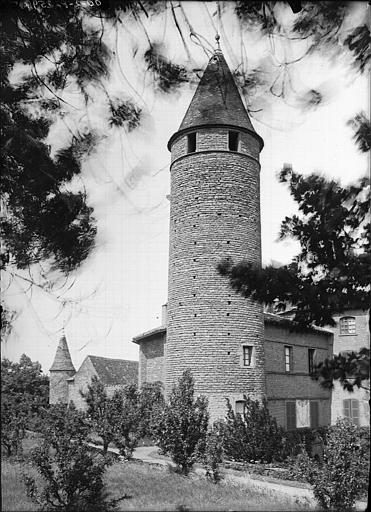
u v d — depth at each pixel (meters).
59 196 8.41
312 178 7.64
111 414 13.62
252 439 12.41
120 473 9.34
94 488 7.95
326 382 6.72
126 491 8.36
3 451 7.84
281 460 11.93
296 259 7.38
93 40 7.75
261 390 16.55
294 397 14.62
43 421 8.17
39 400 8.34
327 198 7.41
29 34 7.79
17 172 8.11
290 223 7.59
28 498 7.38
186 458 11.07
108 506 7.79
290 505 8.22
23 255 8.31
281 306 7.38
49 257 8.49
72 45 7.83
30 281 8.40
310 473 8.70
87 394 14.39
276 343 16.52
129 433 13.91
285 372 15.41
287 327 7.46
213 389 16.25
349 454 8.55
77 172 8.59
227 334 16.55
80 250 8.77
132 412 13.80
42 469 7.70
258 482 10.26
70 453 7.95
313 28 6.97
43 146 8.21
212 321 16.62
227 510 7.78
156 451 14.82
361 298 6.93
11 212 8.17
